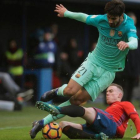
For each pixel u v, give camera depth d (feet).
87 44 132.77
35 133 51.67
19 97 104.37
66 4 120.78
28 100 115.55
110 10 50.08
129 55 104.83
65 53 118.01
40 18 132.16
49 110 48.34
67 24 136.87
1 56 118.32
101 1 115.14
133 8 125.80
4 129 67.77
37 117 90.12
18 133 61.98
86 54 131.75
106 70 53.06
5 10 128.47
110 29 51.80
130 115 52.44
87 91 52.29
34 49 117.91
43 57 112.78
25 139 53.78
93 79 52.70
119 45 48.65
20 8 128.88
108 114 51.83
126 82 106.52
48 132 51.55
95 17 53.06
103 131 51.21
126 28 51.31
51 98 54.03
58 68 114.83
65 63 115.03
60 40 136.26
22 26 124.16
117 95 54.19
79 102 52.65
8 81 104.01
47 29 114.21
